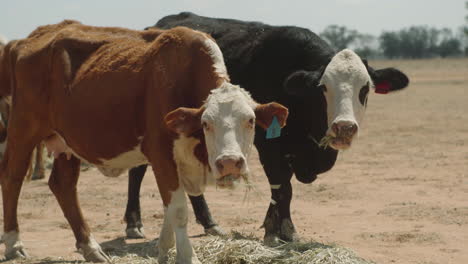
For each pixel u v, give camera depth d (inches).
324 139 279.6
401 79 300.0
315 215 375.6
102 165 273.9
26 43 295.1
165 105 243.8
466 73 2726.4
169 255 255.4
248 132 220.4
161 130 243.8
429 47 5792.3
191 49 248.4
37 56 284.2
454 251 290.0
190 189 253.4
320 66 301.7
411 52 5762.8
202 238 297.1
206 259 253.6
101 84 262.1
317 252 248.4
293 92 285.3
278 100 307.9
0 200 442.0
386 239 313.1
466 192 433.4
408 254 285.1
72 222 281.7
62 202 284.7
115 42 275.1
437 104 1189.1
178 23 356.5
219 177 215.9
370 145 681.6
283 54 308.8
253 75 315.6
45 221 372.2
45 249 304.5
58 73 276.5
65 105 272.2
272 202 287.4
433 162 562.9
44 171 520.1
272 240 290.8
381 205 398.9
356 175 509.4
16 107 290.0
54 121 280.7
